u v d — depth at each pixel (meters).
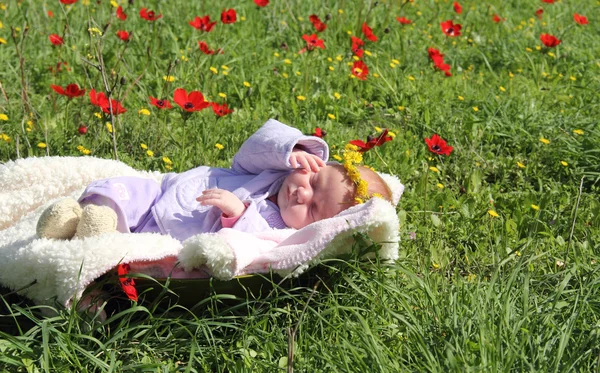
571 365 2.42
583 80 6.07
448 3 8.35
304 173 3.21
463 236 3.66
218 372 2.55
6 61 5.27
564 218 3.85
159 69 5.54
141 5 6.71
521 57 6.53
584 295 2.94
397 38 6.62
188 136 4.54
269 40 6.38
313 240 2.83
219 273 2.75
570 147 4.54
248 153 3.39
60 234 2.81
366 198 3.12
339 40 6.52
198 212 3.21
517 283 3.04
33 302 2.82
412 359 2.60
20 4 6.29
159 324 2.66
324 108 5.14
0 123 4.46
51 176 3.34
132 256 2.70
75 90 4.18
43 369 2.44
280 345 2.66
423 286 2.79
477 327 2.63
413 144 4.68
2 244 2.92
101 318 2.74
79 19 6.24
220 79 5.43
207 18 5.30
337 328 2.68
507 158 4.54
